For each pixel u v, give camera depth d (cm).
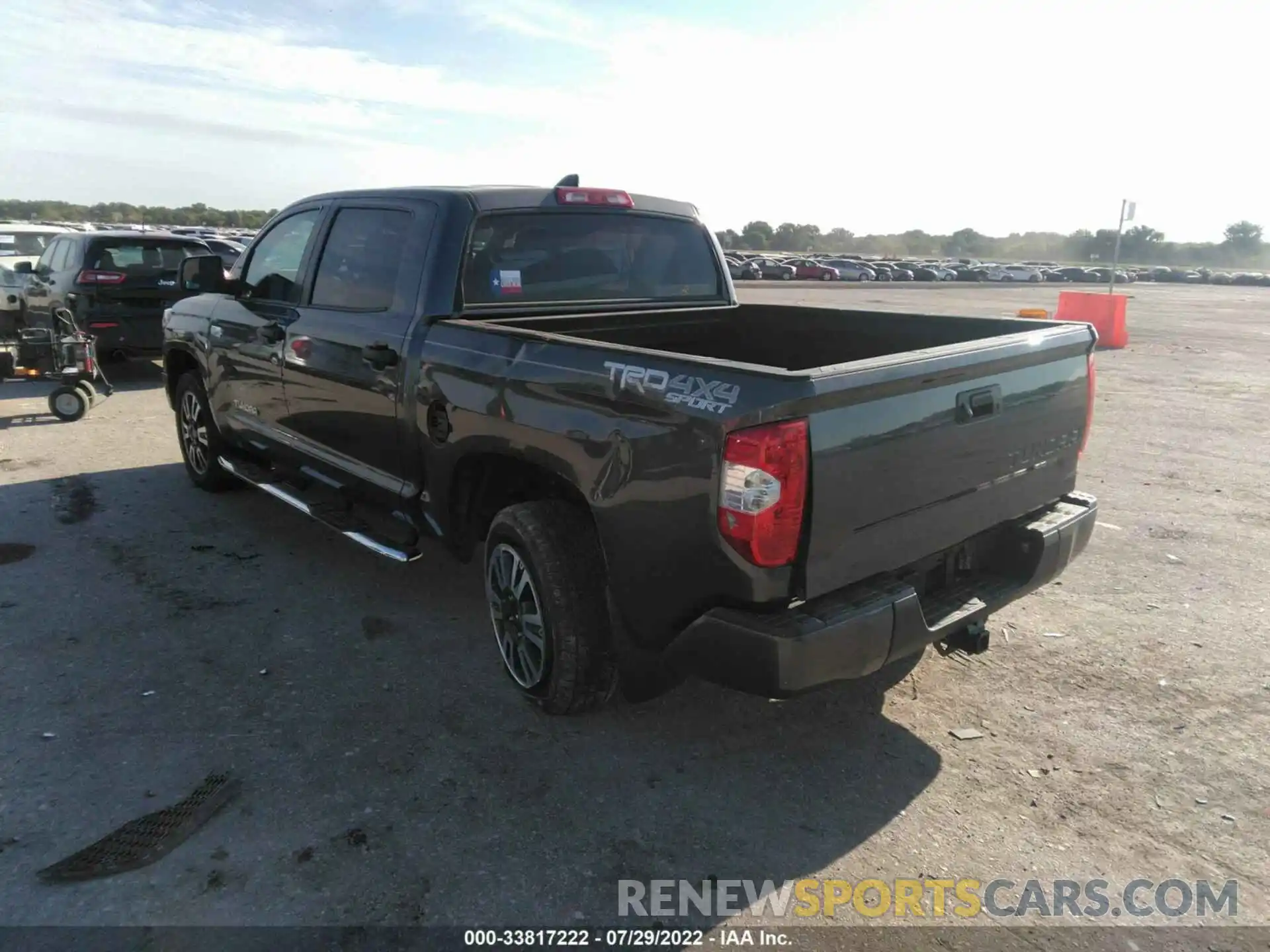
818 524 265
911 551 298
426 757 324
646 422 281
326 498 479
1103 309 1672
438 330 375
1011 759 329
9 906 248
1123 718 356
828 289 3781
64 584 467
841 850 280
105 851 270
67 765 312
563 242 429
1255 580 493
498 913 251
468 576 491
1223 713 359
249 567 495
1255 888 265
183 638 411
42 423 839
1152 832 289
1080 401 365
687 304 484
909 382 279
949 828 291
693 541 273
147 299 1023
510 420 330
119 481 652
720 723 350
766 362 492
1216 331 2080
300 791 302
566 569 323
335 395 436
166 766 313
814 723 352
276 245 507
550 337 324
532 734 340
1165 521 596
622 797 304
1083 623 439
